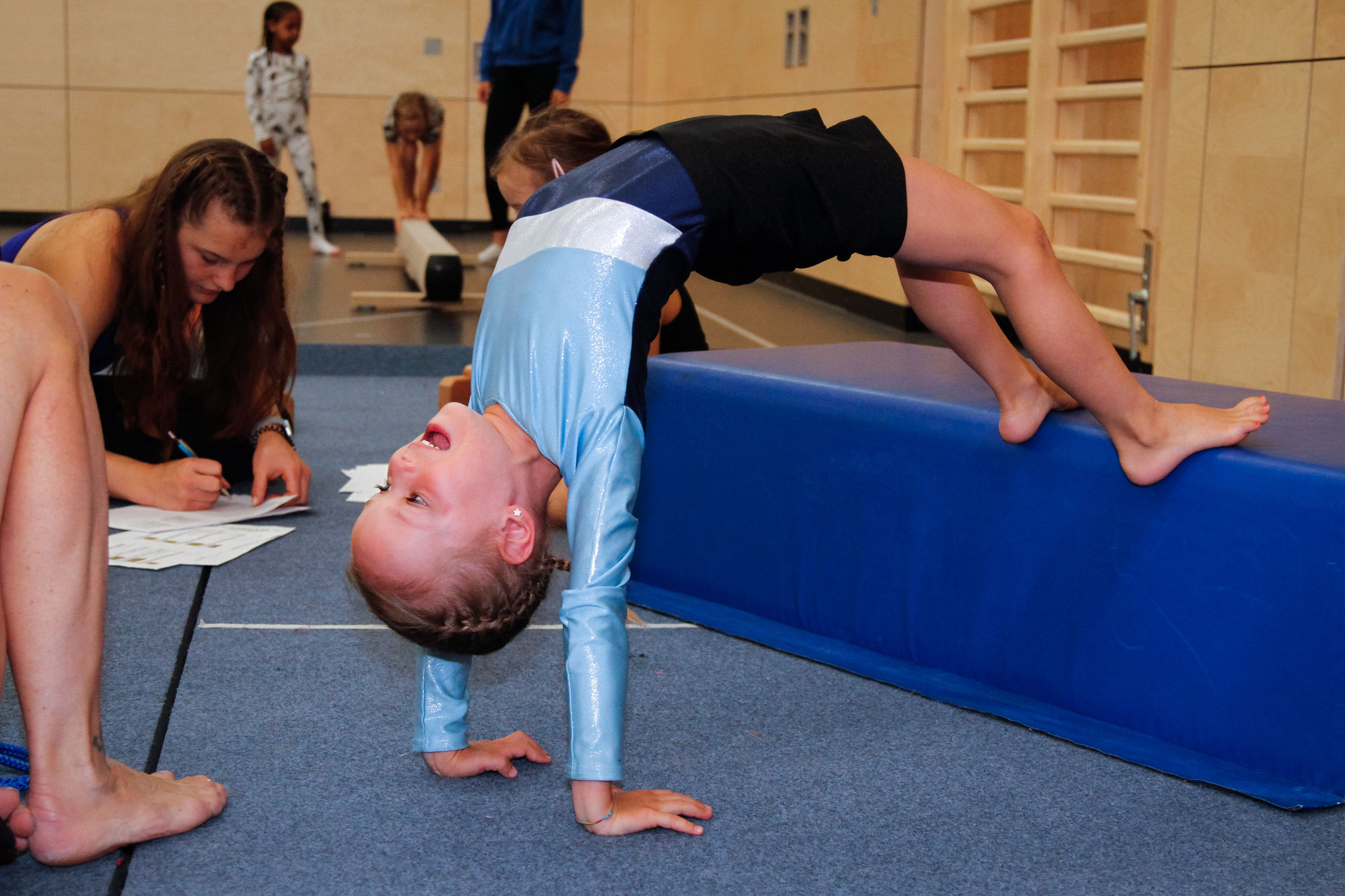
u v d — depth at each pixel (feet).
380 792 4.45
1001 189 15.76
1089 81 13.92
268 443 8.11
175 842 4.04
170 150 27.66
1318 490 4.43
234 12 27.30
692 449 6.57
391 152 23.16
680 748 4.86
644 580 6.91
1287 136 9.91
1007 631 5.41
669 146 4.66
